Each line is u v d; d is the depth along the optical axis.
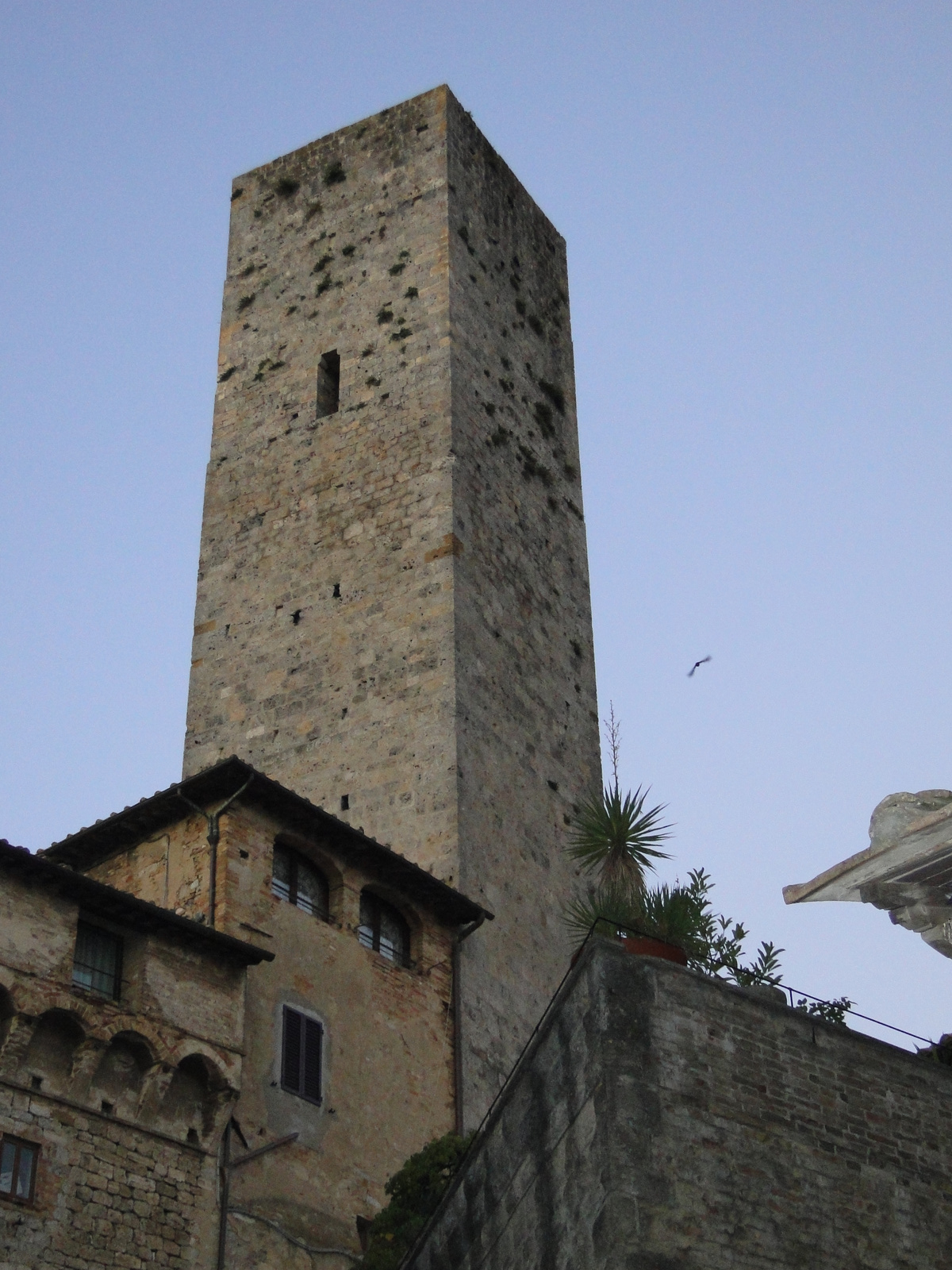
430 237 60.47
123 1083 33.12
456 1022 42.94
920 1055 28.77
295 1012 38.12
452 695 50.22
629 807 37.66
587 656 58.47
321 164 64.50
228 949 35.66
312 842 40.91
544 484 60.31
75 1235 30.92
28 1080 31.66
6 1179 30.42
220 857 38.62
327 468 57.22
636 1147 24.25
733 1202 24.39
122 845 40.97
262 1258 34.09
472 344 59.12
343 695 52.00
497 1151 26.95
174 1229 32.69
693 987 26.08
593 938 26.38
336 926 40.75
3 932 31.98
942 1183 26.17
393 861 42.03
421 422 56.41
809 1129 25.62
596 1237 23.88
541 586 57.50
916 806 27.45
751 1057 25.84
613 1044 25.03
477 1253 26.50
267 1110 36.12
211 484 59.09
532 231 66.56
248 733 52.81
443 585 52.53
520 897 48.94
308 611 54.38
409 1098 40.31
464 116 64.44
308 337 60.69
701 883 34.50
